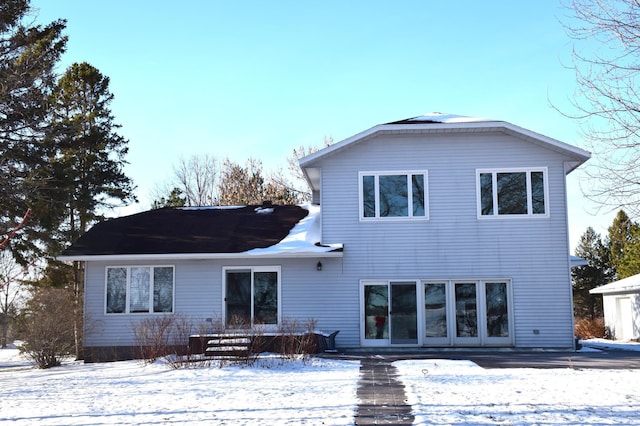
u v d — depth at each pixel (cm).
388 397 1134
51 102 2767
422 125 2216
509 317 2177
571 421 909
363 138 2242
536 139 2186
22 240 2719
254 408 1048
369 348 2175
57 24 3114
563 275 2169
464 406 1032
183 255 2212
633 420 912
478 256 2200
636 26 1277
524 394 1143
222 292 2245
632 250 4062
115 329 2259
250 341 1791
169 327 2111
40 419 993
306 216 2614
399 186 2250
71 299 3131
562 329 2150
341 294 2219
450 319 2189
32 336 2219
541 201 2205
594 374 1423
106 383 1437
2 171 2500
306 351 1855
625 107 1327
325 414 983
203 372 1567
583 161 2228
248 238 2350
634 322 3241
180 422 947
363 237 2238
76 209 3594
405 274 2212
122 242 2355
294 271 2241
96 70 4041
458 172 2234
